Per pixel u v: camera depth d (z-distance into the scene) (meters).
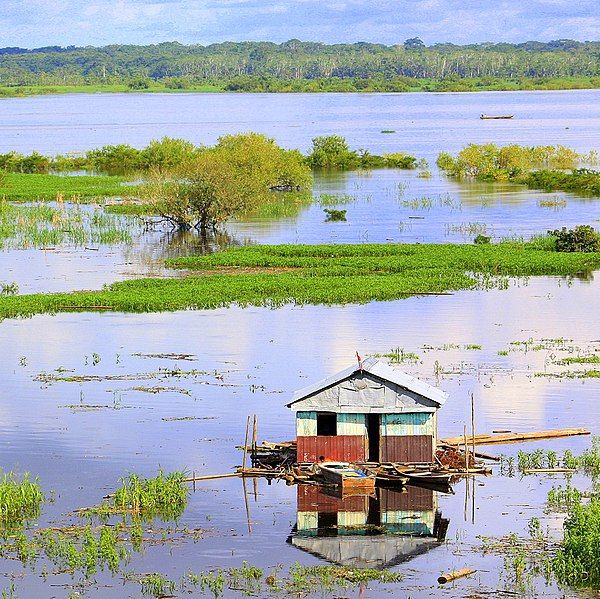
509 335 107.69
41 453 74.69
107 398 87.44
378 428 71.38
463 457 72.00
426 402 69.94
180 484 67.69
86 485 68.62
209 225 193.38
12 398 87.44
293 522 63.03
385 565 57.03
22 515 63.72
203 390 89.25
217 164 193.00
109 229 189.00
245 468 70.88
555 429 78.50
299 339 106.75
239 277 140.12
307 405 70.56
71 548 57.88
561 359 97.94
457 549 59.00
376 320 115.44
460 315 117.75
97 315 120.69
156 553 58.69
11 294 131.88
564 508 64.50
